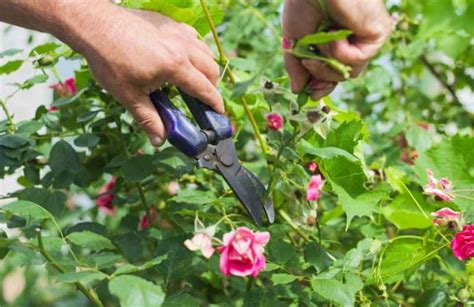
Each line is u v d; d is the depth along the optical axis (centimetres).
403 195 110
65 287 139
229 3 154
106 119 115
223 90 117
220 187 117
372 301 103
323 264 99
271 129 104
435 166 112
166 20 95
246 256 89
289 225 107
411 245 102
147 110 92
